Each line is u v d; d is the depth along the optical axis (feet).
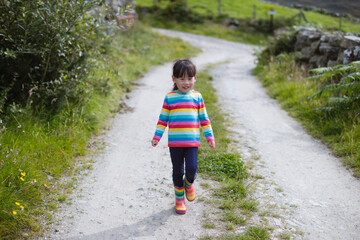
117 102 23.16
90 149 16.19
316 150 16.81
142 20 97.71
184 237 9.91
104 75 22.74
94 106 19.84
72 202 11.73
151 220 10.80
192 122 10.59
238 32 94.94
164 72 36.37
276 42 40.65
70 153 14.99
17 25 16.05
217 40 86.89
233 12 106.11
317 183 13.50
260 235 9.80
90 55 19.58
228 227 10.28
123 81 27.89
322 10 109.70
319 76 20.39
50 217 10.71
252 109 23.90
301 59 33.12
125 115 21.43
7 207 10.16
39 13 15.61
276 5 120.57
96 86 22.24
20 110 15.31
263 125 20.54
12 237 9.59
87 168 14.35
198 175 13.56
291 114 22.35
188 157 10.63
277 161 15.52
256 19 98.02
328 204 11.96
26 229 10.02
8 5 16.03
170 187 12.97
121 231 10.23
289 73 31.22
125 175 13.94
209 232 10.11
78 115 17.63
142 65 37.17
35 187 12.01
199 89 25.48
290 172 14.44
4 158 12.23
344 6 110.52
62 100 18.11
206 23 99.14
